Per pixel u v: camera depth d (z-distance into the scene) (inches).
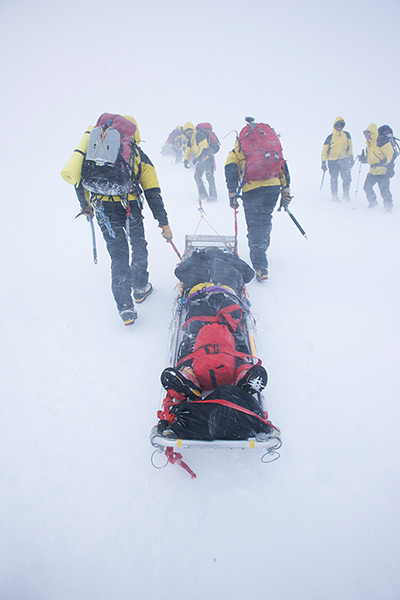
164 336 136.6
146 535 77.7
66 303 158.9
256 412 85.7
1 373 120.3
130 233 144.0
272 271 187.6
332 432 100.1
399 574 71.7
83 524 79.7
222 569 72.1
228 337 102.7
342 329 141.9
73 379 118.0
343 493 85.6
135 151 126.3
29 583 70.6
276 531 78.2
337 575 71.4
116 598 68.4
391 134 277.9
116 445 97.3
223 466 91.7
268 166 158.1
